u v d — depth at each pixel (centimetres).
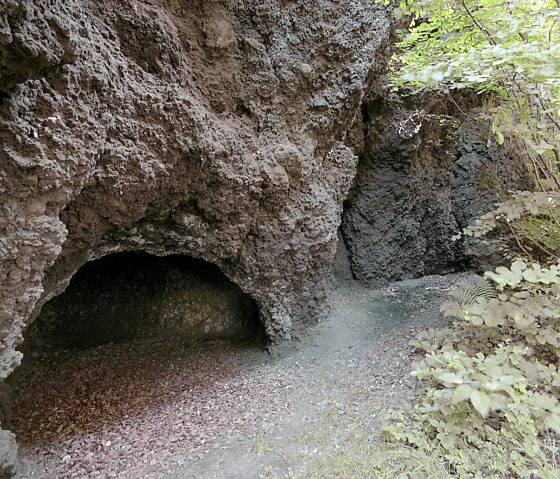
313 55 548
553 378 342
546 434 304
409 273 988
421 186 959
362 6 566
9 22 210
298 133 567
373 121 871
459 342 429
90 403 473
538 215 503
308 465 317
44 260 286
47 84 269
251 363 573
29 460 352
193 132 403
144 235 443
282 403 442
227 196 471
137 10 361
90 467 349
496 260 732
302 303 620
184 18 438
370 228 924
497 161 812
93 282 691
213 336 687
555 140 423
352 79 579
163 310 704
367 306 743
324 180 640
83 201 342
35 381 536
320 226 603
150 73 380
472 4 421
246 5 485
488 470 277
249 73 496
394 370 460
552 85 386
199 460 349
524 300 381
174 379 533
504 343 400
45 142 272
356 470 298
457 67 391
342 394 435
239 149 474
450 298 716
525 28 380
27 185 260
